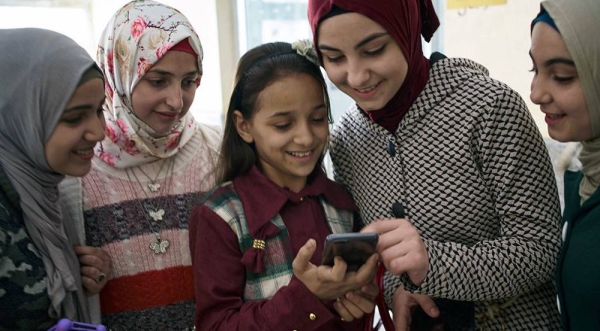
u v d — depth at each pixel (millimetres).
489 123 967
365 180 1122
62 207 1101
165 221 1196
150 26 1181
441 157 1006
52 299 966
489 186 998
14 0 2723
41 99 954
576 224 878
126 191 1190
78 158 1018
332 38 932
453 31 1886
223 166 1136
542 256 949
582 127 851
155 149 1227
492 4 1719
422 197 1025
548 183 985
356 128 1152
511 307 1044
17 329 933
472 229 1020
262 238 1021
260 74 1024
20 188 963
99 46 1271
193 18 2857
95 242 1148
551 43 827
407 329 1067
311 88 1021
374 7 899
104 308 1163
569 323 896
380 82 969
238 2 2758
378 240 853
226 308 984
